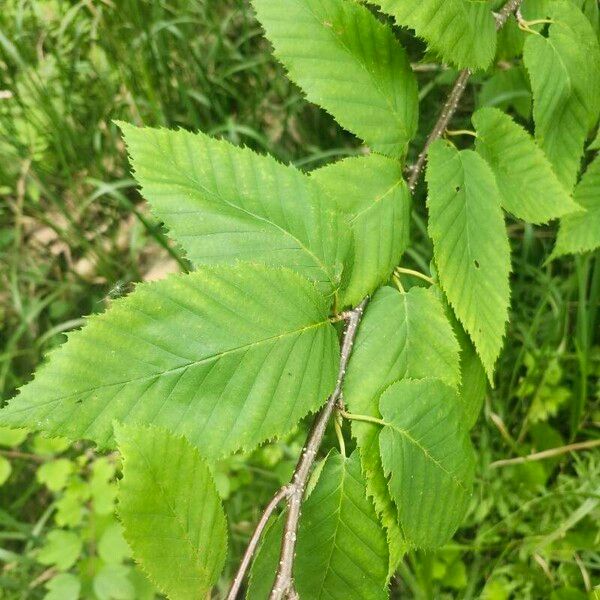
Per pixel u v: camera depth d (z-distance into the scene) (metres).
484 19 0.20
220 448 0.14
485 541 0.42
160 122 0.52
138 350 0.14
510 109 0.48
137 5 0.51
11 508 0.50
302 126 0.57
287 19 0.19
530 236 0.45
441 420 0.18
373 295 0.19
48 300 0.56
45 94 0.53
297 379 0.15
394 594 0.43
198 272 0.15
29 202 0.60
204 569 0.13
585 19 0.25
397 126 0.20
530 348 0.47
